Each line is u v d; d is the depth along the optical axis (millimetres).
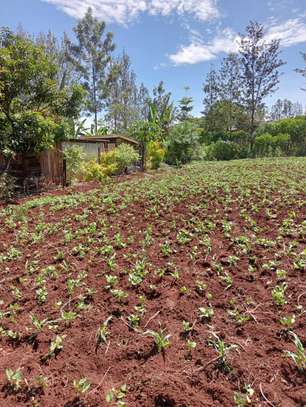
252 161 14695
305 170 9336
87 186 9195
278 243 3549
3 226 5000
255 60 22016
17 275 3154
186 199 6062
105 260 3371
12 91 8672
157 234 4191
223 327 2148
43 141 8844
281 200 5453
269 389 1615
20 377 1737
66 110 10102
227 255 3330
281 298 2395
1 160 9203
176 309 2391
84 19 26672
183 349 1955
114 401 1599
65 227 4703
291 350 1882
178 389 1646
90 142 11969
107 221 4957
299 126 21609
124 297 2582
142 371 1799
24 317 2404
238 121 23844
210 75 25516
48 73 9375
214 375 1735
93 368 1847
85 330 2186
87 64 27703
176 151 17641
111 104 30047
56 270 3195
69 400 1615
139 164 14969
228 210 5125
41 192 8469
